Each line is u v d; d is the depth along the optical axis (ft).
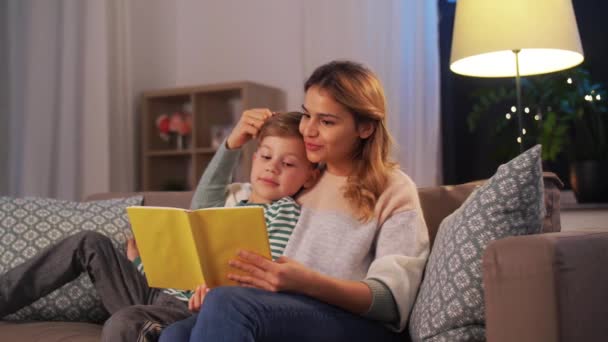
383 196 4.91
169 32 13.38
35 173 10.80
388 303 4.29
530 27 6.77
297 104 12.04
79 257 5.46
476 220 4.07
